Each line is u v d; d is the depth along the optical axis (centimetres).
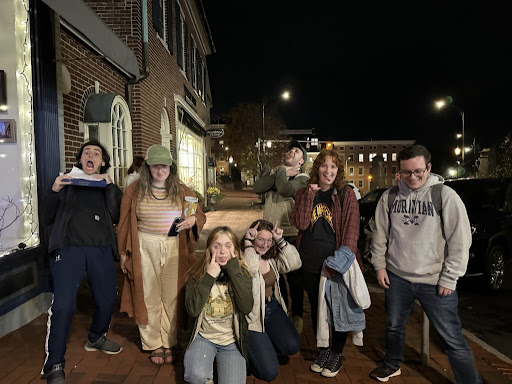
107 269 336
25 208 441
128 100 787
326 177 332
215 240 285
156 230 335
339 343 331
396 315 315
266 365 303
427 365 352
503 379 330
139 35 810
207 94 2206
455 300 294
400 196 308
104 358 348
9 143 443
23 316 411
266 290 335
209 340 297
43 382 304
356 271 316
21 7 432
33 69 435
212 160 2356
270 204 418
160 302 344
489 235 608
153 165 326
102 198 338
